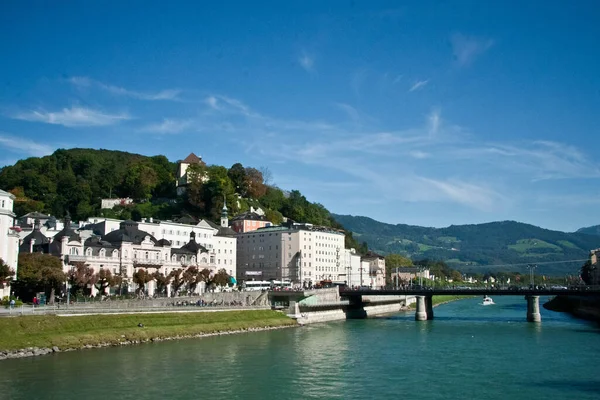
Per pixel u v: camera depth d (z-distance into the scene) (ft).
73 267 546.26
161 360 351.25
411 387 291.79
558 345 433.89
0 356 338.34
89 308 426.92
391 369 336.70
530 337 484.33
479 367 343.87
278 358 368.68
